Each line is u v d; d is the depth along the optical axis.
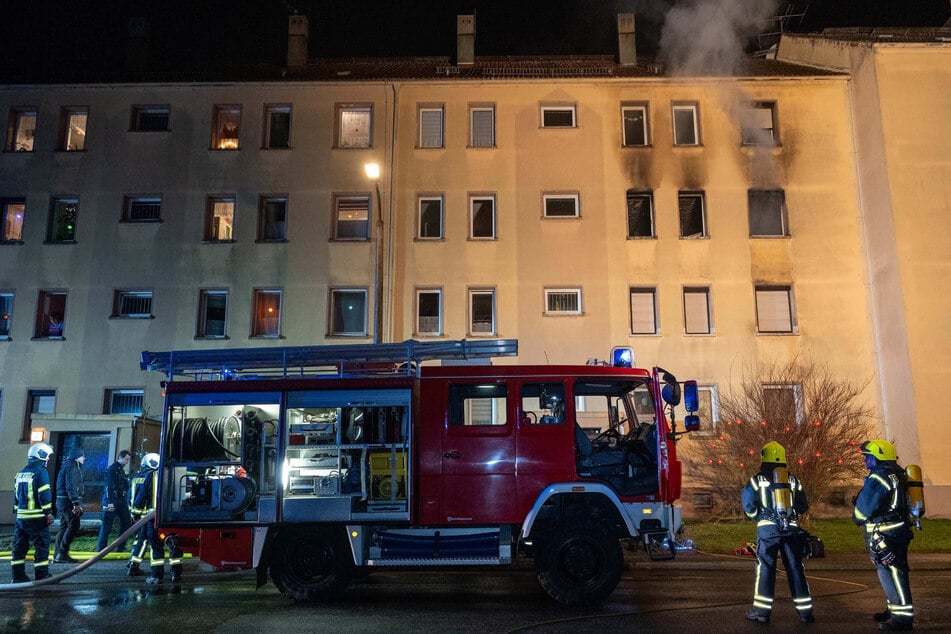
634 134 22.20
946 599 8.33
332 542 8.36
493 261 21.20
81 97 22.45
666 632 6.69
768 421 17.16
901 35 22.83
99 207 21.77
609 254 21.14
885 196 19.83
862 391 19.94
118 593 9.09
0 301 21.61
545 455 8.28
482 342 8.98
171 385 8.76
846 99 21.80
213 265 21.39
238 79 22.78
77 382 20.75
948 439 18.34
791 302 20.92
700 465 19.53
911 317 18.95
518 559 8.65
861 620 7.18
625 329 20.72
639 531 8.14
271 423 8.77
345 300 21.42
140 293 21.48
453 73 23.44
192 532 8.40
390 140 21.97
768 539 7.10
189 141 22.12
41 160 22.08
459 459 8.31
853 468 16.95
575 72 23.11
